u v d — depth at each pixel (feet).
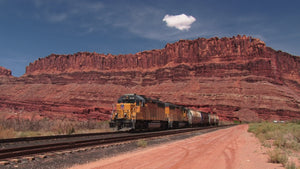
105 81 594.65
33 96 606.55
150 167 28.12
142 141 50.34
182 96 437.17
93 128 100.32
